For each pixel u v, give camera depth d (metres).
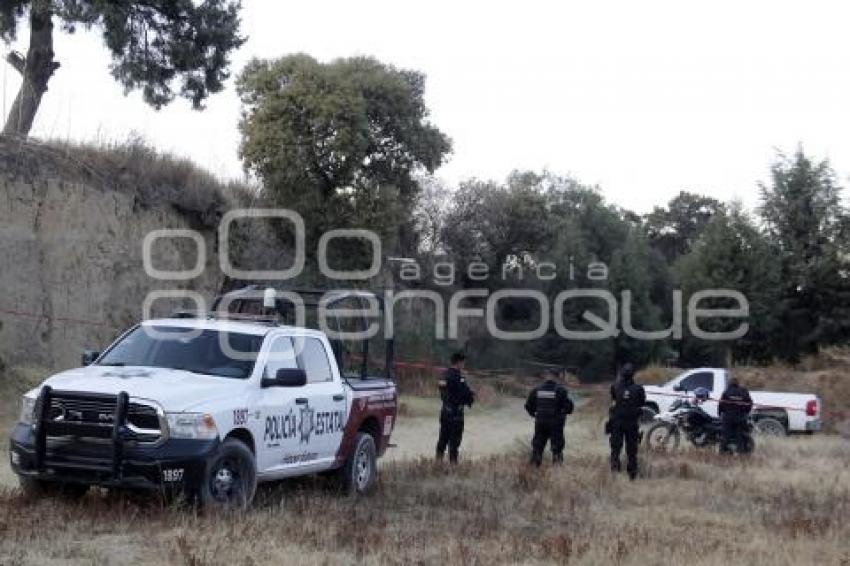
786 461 18.22
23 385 19.36
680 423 20.56
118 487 9.08
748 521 11.32
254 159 29.80
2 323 20.41
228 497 9.52
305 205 29.94
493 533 9.85
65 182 22.61
